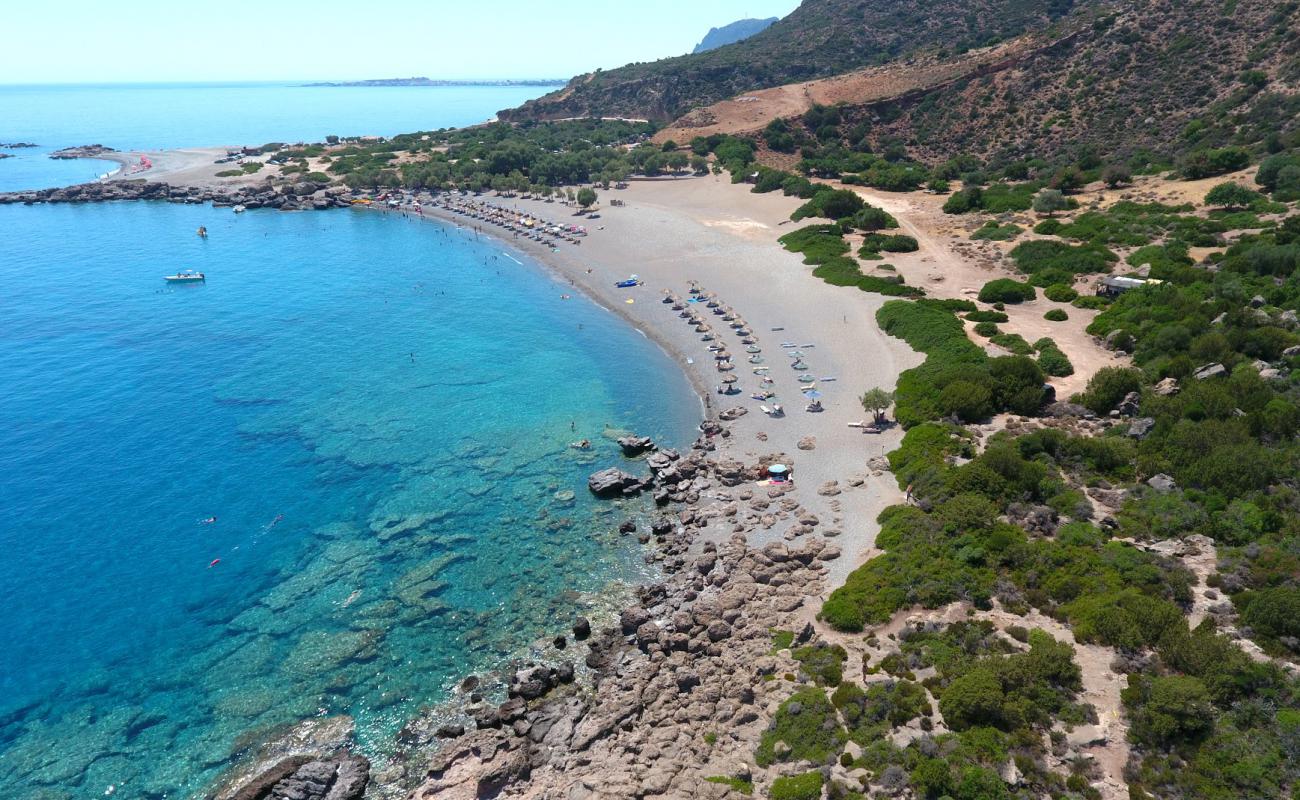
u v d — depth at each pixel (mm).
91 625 44906
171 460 63031
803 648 39250
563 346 88125
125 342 88312
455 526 54938
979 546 43781
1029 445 53781
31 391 75000
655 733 35562
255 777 34844
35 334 90000
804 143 177625
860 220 120125
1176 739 30359
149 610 46219
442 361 84250
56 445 64875
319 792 33750
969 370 65000
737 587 45656
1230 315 67250
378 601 47219
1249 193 98375
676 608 45406
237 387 77062
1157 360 64312
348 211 160625
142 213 156375
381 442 66688
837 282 96438
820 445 61625
